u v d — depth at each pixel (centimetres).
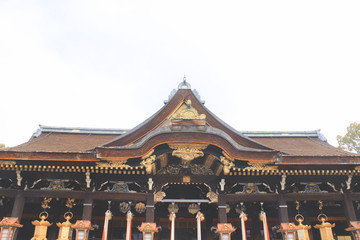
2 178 1556
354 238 1533
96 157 1482
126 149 1488
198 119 1579
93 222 1927
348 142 3456
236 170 1567
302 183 1644
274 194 1608
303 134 2611
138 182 1593
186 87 1781
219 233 1496
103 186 1705
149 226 1469
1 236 1415
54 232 1855
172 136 1502
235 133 1681
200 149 1546
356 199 1616
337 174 1590
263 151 1522
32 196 1531
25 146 1777
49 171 1541
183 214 1961
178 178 1644
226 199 1594
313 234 1953
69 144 2027
